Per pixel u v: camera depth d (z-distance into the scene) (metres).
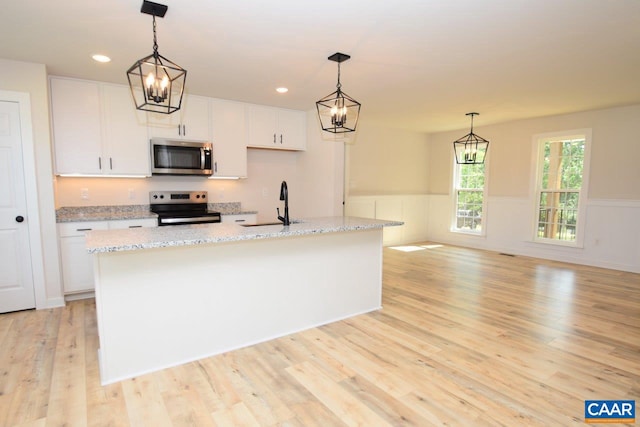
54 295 3.46
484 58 3.07
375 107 4.98
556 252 5.66
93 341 2.73
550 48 2.85
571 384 2.19
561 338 2.82
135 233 2.43
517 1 2.12
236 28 2.51
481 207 6.66
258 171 5.32
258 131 4.89
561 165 5.61
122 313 2.22
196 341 2.49
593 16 2.31
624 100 4.52
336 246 3.17
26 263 3.35
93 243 2.01
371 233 3.41
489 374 2.30
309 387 2.15
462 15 2.31
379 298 3.50
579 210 5.38
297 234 2.63
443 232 7.29
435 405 1.99
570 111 5.21
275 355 2.55
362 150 6.41
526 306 3.55
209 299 2.52
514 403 2.00
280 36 2.63
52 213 3.41
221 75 3.56
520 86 3.91
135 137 4.02
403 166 7.08
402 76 3.56
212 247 2.51
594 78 3.61
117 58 3.10
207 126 4.47
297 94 4.31
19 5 2.17
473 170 6.80
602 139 5.10
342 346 2.69
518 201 6.07
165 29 2.52
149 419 1.86
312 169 5.27
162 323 2.36
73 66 3.31
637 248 4.87
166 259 2.34
